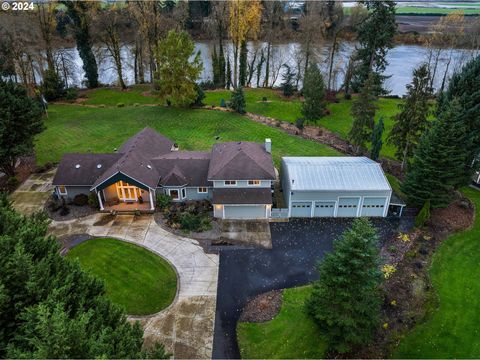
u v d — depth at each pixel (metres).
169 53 55.84
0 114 35.38
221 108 60.66
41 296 15.21
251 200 33.72
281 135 51.41
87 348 13.59
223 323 24.53
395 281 27.45
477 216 35.53
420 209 35.94
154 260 29.64
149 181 34.69
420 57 87.94
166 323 24.45
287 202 35.84
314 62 58.69
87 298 18.33
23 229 18.97
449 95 36.47
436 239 32.19
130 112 59.59
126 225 33.59
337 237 32.47
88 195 36.69
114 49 68.56
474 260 29.89
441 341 23.05
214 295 26.67
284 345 23.06
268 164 36.12
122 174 33.56
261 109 60.72
